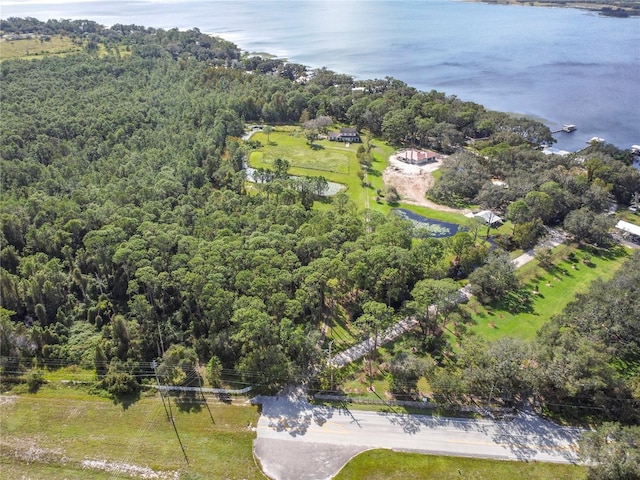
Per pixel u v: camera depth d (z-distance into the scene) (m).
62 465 74.50
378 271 105.75
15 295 105.31
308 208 155.75
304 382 87.94
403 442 76.69
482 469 72.38
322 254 109.38
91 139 184.50
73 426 80.69
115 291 110.31
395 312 106.88
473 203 164.62
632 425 77.62
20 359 93.56
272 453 75.31
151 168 165.88
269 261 103.81
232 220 127.56
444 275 114.25
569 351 83.56
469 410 82.19
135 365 90.81
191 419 81.25
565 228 142.25
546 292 117.44
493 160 182.38
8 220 124.44
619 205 163.00
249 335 84.75
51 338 96.56
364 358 93.62
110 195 142.38
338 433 78.44
